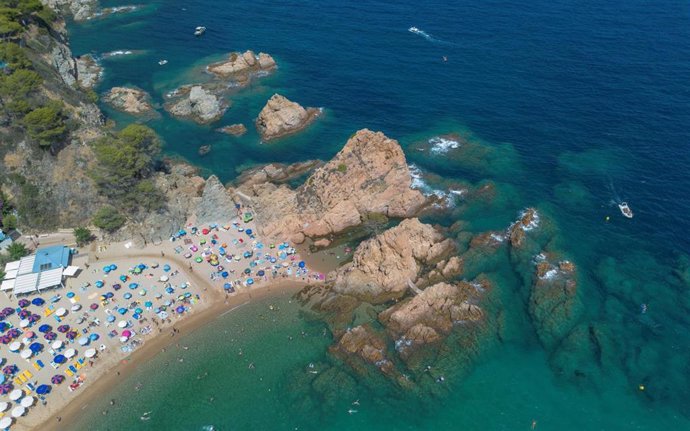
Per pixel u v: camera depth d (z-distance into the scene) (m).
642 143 149.00
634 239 121.06
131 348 102.38
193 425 91.69
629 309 105.25
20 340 101.75
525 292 110.00
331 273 116.12
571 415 90.50
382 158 130.62
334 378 97.38
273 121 164.25
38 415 91.69
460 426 90.00
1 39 155.00
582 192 134.75
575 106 166.38
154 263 118.62
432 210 132.50
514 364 98.12
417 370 97.19
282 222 125.75
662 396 91.94
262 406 94.19
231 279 115.81
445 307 105.12
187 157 157.00
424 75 190.25
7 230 122.44
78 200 126.25
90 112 154.75
